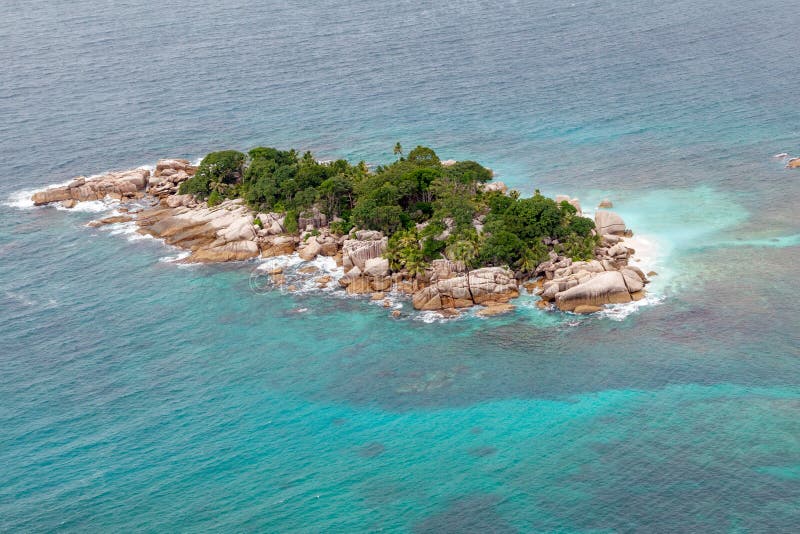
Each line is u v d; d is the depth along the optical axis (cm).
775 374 14362
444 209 18300
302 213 19925
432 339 16062
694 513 11631
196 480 12938
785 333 15462
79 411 14700
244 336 16650
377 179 19962
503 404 14112
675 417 13512
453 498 12238
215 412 14450
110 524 12194
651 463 12594
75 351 16500
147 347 16488
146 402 14825
